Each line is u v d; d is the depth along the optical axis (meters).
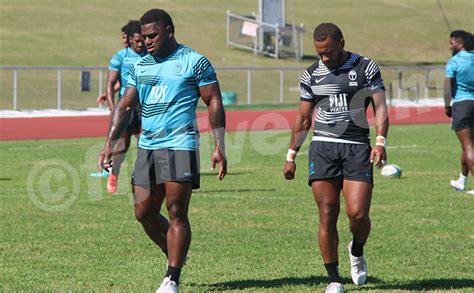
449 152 58.59
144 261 25.88
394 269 24.78
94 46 151.62
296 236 29.86
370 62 21.70
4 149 60.72
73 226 31.73
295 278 23.59
